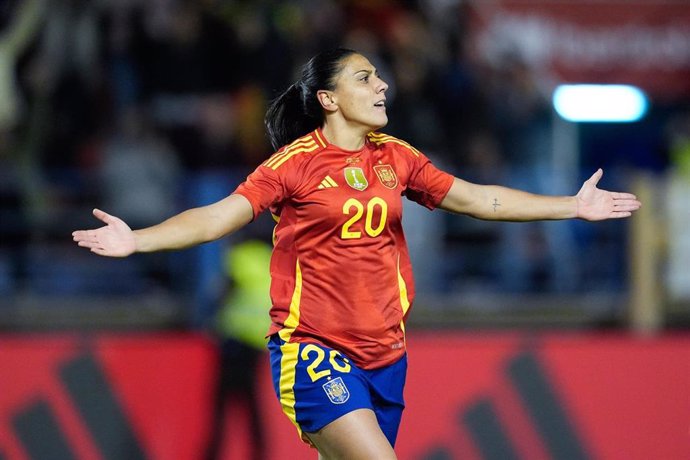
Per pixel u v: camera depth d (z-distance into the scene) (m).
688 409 27.38
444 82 35.12
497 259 32.25
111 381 26.16
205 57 34.78
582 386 27.19
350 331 16.02
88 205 31.33
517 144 35.69
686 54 37.47
